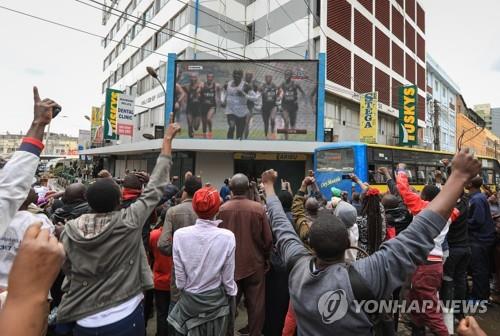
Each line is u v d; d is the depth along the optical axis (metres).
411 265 1.62
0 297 1.20
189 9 21.66
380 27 25.86
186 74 18.56
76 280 2.25
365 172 11.89
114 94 24.52
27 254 0.85
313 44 20.48
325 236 1.76
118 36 34.25
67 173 32.69
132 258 2.35
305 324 1.79
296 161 18.48
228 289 2.88
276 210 2.39
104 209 2.37
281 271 3.73
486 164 16.73
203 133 18.25
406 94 22.50
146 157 23.23
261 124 18.08
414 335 3.90
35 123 1.70
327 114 20.77
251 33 23.84
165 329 3.84
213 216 2.87
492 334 4.34
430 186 4.17
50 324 2.96
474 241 5.17
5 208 1.53
